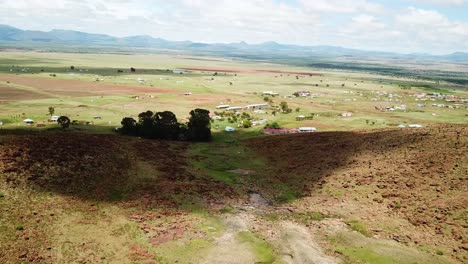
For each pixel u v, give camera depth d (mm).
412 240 57250
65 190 68438
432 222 60562
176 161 94562
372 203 69688
